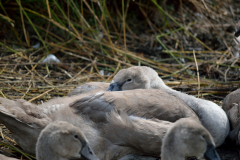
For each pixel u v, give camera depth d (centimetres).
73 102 714
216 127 754
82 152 606
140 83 891
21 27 1352
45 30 1353
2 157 629
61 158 603
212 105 780
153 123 684
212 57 1328
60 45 1298
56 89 1030
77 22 1411
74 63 1220
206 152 588
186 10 1555
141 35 1466
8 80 1058
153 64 1266
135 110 707
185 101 801
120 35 1436
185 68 1184
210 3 1611
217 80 1183
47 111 699
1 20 1345
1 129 810
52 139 591
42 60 1212
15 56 1203
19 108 676
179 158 594
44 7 1366
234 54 1324
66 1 1331
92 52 1279
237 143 786
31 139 682
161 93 761
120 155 713
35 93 1002
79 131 608
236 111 783
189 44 1420
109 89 876
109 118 688
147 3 1491
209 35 1454
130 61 1265
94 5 1468
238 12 1616
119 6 1527
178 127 594
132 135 678
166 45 1409
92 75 1158
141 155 737
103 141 692
